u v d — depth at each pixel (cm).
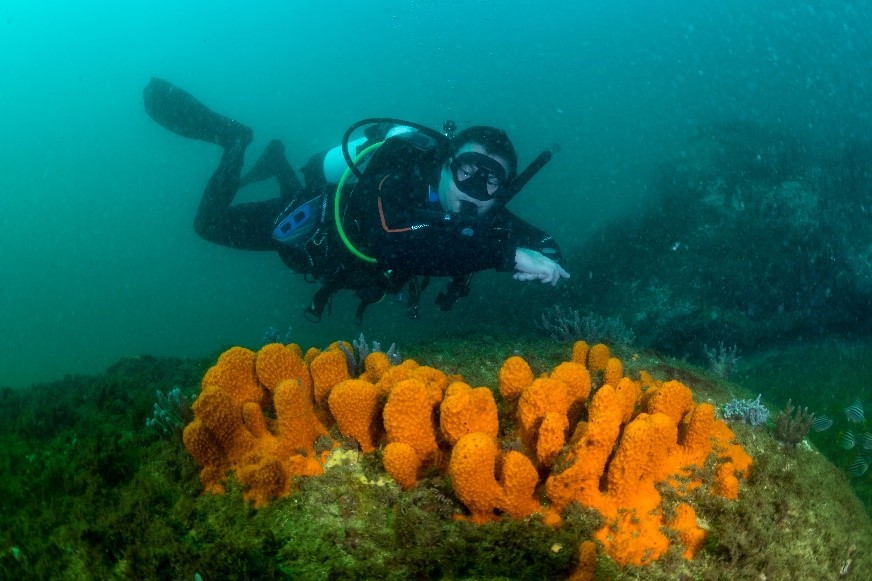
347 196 478
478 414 189
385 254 425
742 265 864
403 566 167
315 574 169
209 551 169
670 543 181
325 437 203
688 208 1001
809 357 767
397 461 174
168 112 738
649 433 173
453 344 407
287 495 184
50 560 181
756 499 208
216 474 194
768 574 192
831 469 276
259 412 203
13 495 213
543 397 190
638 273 951
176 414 247
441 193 440
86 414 366
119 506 190
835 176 942
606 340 446
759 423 285
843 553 223
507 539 165
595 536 175
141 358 572
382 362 237
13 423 366
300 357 254
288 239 507
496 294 1122
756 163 1027
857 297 820
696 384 357
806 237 861
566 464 175
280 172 785
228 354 221
